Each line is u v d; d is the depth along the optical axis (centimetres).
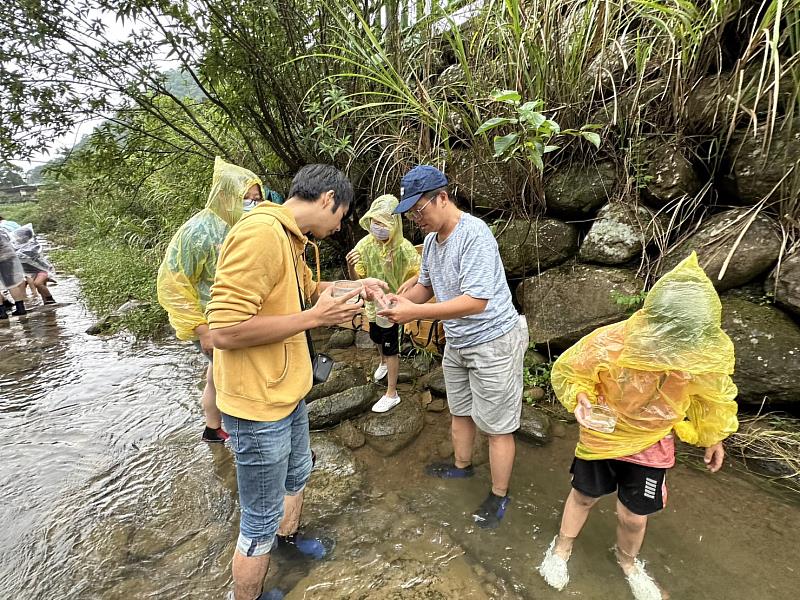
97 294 626
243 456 145
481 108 317
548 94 304
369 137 379
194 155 485
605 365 152
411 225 403
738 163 259
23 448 281
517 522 206
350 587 179
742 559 179
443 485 233
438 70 398
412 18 365
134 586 183
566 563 179
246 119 421
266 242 128
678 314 133
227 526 214
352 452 263
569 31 296
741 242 249
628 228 285
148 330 487
